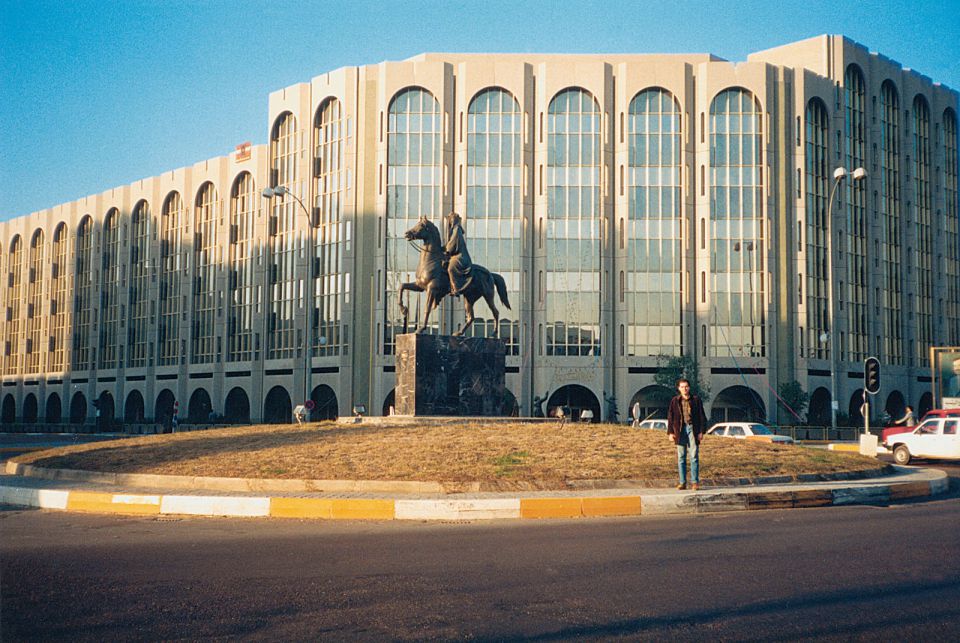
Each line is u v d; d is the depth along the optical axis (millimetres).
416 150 67562
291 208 73812
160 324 84312
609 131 67062
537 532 12336
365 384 66875
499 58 69562
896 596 7906
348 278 68125
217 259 79438
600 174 66688
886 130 77875
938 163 81875
